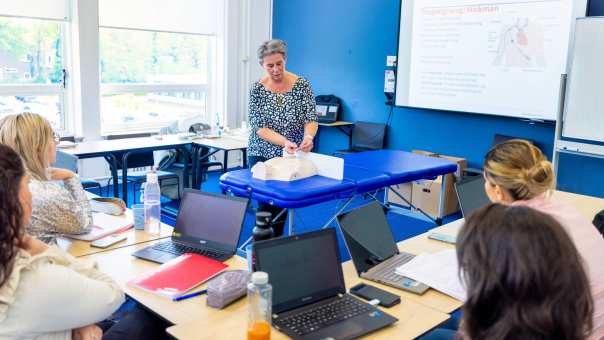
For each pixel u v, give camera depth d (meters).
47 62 5.41
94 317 1.41
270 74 3.35
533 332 0.88
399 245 2.34
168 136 5.21
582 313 0.92
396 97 5.81
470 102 5.21
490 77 5.04
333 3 6.38
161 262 2.00
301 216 5.08
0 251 1.19
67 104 5.61
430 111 5.64
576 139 4.39
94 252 2.10
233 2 6.59
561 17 4.51
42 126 1.97
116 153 4.45
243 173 3.26
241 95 6.91
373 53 6.07
